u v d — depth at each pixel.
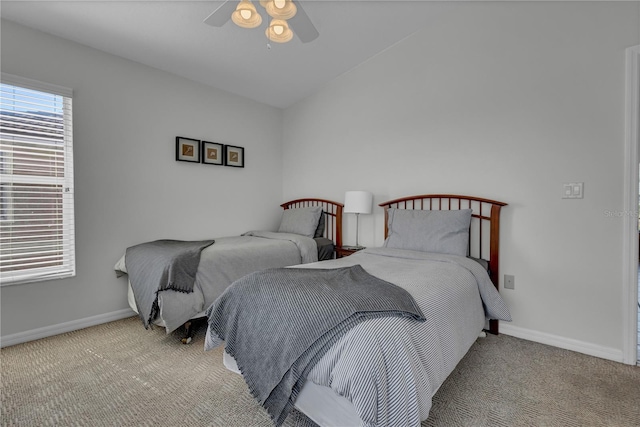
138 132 2.85
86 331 2.45
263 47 2.83
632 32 1.94
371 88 3.27
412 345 1.18
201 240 3.15
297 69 3.31
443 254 2.32
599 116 2.05
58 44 2.39
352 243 3.47
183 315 2.12
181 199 3.17
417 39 2.91
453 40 2.69
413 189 2.96
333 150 3.64
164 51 2.72
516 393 1.64
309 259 3.09
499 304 2.00
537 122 2.29
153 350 2.13
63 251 2.44
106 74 2.64
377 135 3.23
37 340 2.28
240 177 3.72
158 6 2.19
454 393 1.64
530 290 2.33
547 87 2.25
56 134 2.39
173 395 1.62
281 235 3.29
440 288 1.63
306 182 3.95
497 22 2.46
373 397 1.00
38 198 2.32
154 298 2.07
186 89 3.21
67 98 2.44
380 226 3.23
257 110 3.92
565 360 2.01
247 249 2.70
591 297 2.10
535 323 2.32
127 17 2.26
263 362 1.29
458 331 1.58
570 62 2.15
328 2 2.45
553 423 1.41
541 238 2.29
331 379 1.09
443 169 2.77
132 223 2.81
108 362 1.96
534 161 2.31
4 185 2.18
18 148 2.23
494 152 2.49
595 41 2.06
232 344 1.46
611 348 2.03
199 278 2.30
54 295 2.38
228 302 1.54
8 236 2.20
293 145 4.11
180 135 3.16
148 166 2.92
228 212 3.60
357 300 1.25
